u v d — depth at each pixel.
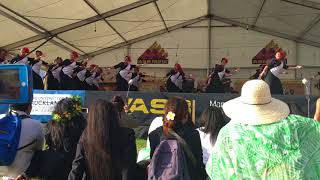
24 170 3.20
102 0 13.96
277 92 9.95
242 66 20.69
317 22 17.41
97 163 2.90
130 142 3.01
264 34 20.69
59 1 12.79
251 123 1.99
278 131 1.94
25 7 12.72
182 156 2.88
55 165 3.29
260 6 17.12
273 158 1.90
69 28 15.46
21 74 3.16
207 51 20.88
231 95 8.80
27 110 3.33
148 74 20.95
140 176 3.21
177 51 20.94
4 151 3.10
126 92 9.18
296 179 1.86
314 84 19.58
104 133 2.90
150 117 9.06
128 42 20.67
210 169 2.04
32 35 15.02
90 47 19.09
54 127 3.58
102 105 2.96
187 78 16.53
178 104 3.05
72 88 12.92
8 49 15.53
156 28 19.94
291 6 16.19
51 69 12.77
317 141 1.95
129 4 15.33
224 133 2.03
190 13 19.08
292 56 20.48
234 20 20.38
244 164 1.93
